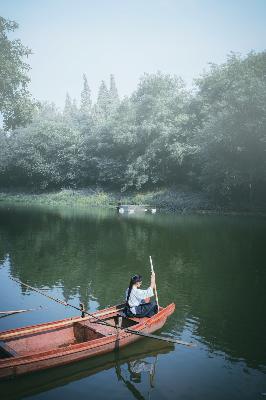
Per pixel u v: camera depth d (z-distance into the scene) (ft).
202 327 30.27
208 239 68.54
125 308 29.58
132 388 21.35
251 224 88.58
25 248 61.16
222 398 20.57
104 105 265.34
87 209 137.49
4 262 51.72
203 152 118.11
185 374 22.94
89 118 228.22
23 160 192.13
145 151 152.35
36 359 22.04
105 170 169.89
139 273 46.50
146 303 29.81
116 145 173.68
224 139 107.24
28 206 150.71
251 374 23.11
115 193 168.66
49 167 188.14
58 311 33.96
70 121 234.79
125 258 54.13
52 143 190.80
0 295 38.24
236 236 71.46
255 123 99.30
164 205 135.44
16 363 21.40
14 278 44.19
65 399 20.38
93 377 22.54
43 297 37.76
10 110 80.59
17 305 35.50
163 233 75.72
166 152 147.64
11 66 74.64
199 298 37.47
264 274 45.85
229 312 33.71
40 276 45.14
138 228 83.10
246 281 43.09
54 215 112.98
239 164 115.03
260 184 123.44
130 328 26.13
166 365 24.02
